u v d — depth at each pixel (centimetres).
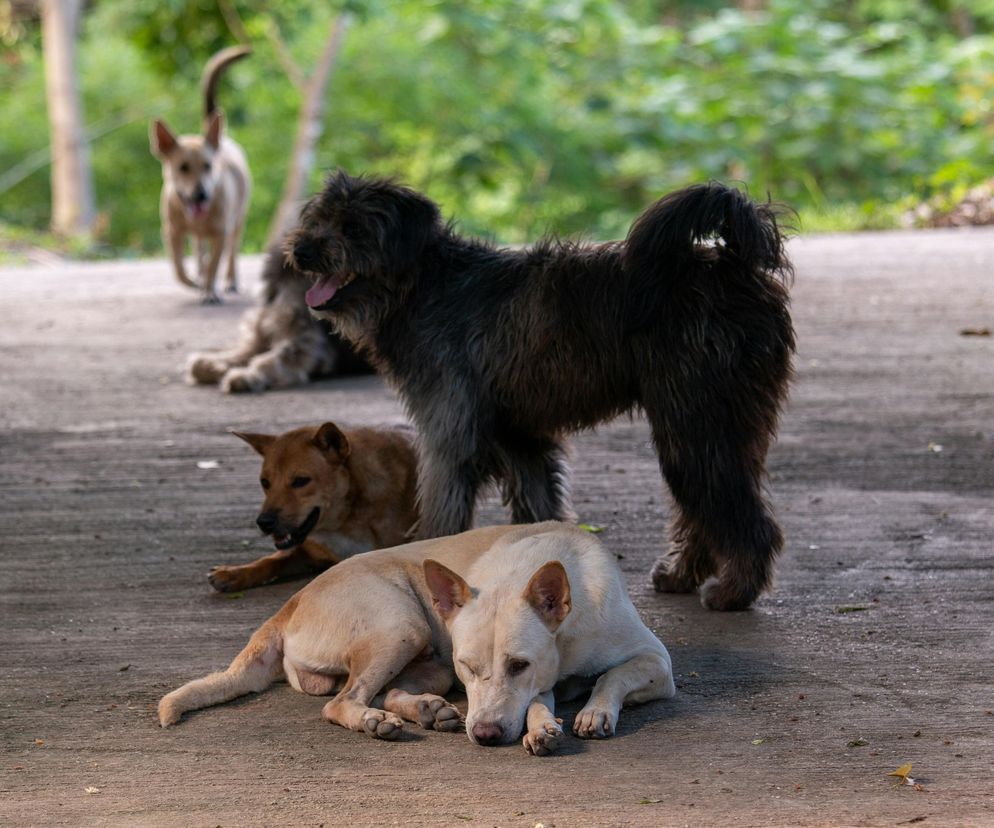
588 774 609
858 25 4891
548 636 652
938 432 1246
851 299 1850
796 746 635
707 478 809
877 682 711
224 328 1797
